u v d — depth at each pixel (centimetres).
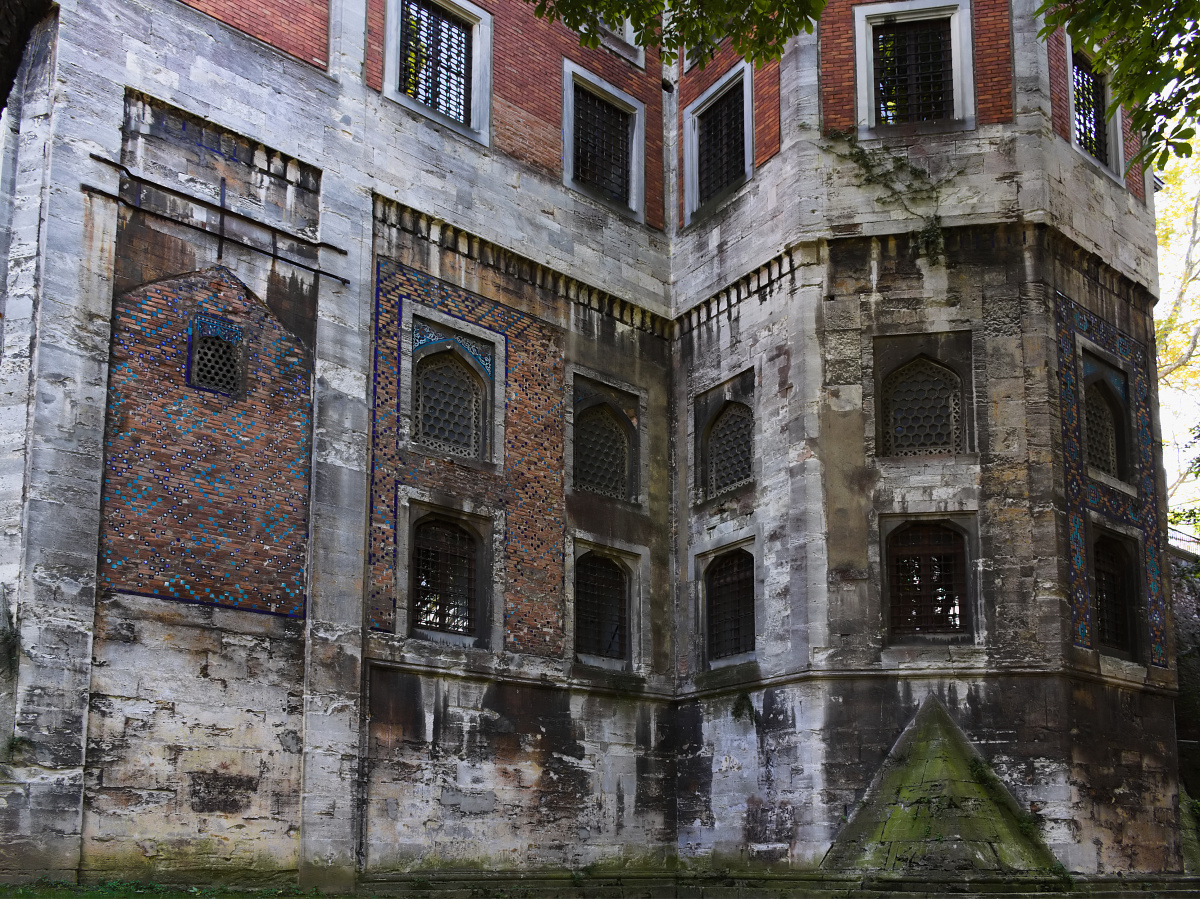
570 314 2119
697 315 2225
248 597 1623
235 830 1550
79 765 1429
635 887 1922
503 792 1834
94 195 1580
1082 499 1941
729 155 2244
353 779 1670
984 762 1784
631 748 2022
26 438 1467
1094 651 1878
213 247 1691
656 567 2142
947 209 1994
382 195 1897
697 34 1526
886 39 2100
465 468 1911
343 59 1898
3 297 1521
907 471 1927
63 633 1445
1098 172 2123
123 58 1647
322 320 1781
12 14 777
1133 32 1439
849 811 1802
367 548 1762
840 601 1886
